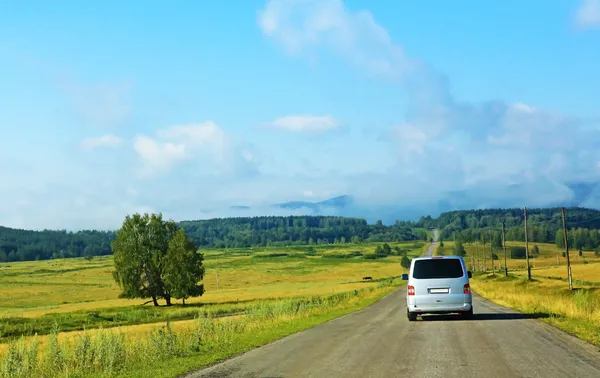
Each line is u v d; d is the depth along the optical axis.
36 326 54.56
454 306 21.09
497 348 13.15
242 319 24.33
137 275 85.75
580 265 152.00
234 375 10.65
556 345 13.40
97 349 14.57
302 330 19.53
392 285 97.25
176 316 62.22
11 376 13.02
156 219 87.88
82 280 192.88
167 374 11.13
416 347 13.73
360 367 11.05
